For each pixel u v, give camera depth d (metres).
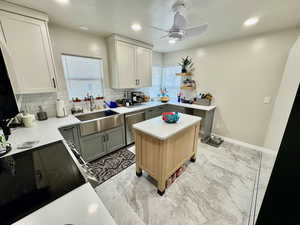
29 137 1.46
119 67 2.76
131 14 1.76
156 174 1.69
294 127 0.50
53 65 1.91
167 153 1.59
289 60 2.00
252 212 1.41
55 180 0.79
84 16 1.83
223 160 2.41
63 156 1.08
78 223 0.52
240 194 1.69
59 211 0.58
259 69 2.51
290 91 1.77
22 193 0.69
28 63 1.70
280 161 0.55
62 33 2.21
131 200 1.61
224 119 3.15
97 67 2.80
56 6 1.57
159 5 1.55
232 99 2.95
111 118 2.43
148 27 2.21
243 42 2.62
